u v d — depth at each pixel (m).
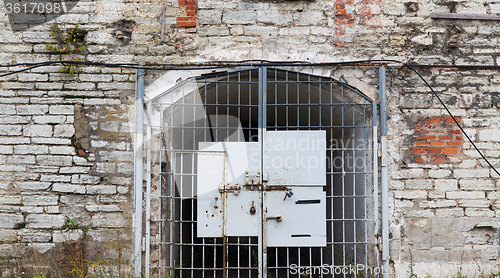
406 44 4.19
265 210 4.07
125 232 4.00
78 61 3.93
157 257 4.03
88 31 4.11
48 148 4.02
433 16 4.16
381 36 4.18
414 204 4.10
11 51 4.07
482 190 4.10
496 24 4.20
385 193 4.05
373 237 4.08
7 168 4.00
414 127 4.15
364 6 4.19
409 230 4.09
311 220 4.09
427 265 4.06
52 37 4.10
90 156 4.04
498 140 4.13
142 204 4.00
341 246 4.92
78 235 3.98
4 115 4.03
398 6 4.19
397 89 4.18
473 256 4.07
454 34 4.18
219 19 4.15
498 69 4.17
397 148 4.14
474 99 4.16
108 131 4.07
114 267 3.94
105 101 4.09
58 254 3.96
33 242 3.96
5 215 3.97
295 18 4.17
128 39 4.12
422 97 4.17
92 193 4.02
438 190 4.11
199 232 4.06
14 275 3.89
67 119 4.06
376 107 4.13
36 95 4.06
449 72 4.18
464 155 4.12
